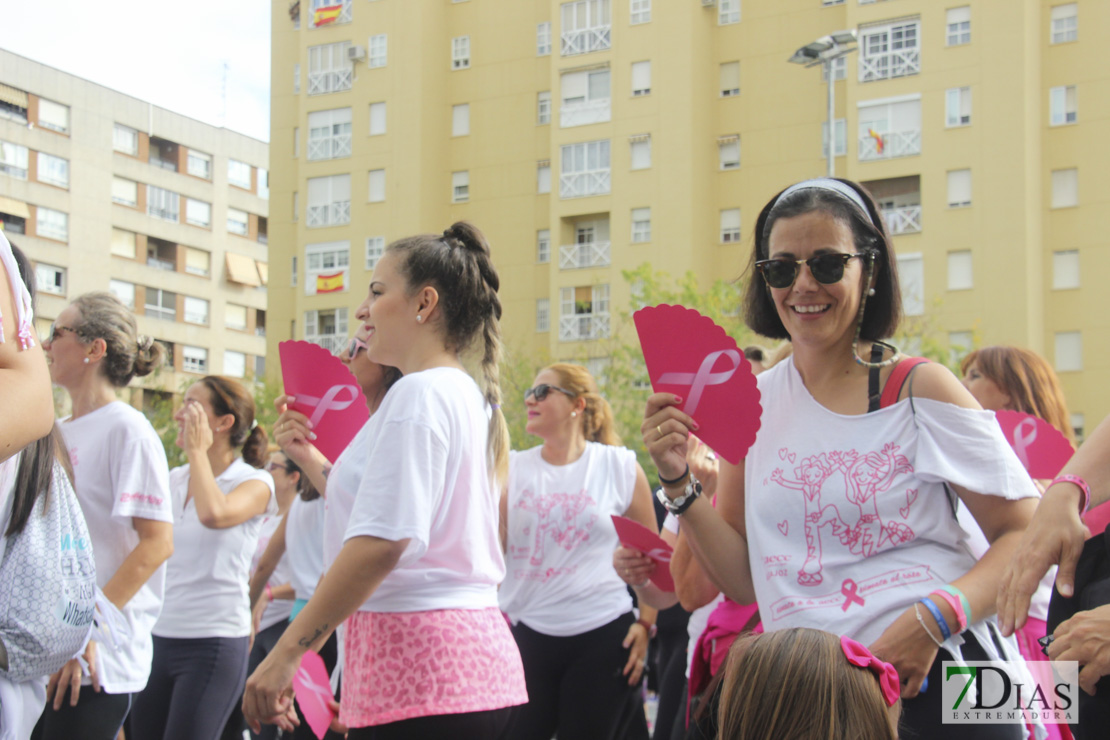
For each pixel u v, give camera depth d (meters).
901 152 31.33
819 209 2.83
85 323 4.71
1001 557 2.63
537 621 5.39
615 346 33.28
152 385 38.56
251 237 63.97
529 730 5.31
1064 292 30.73
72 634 3.07
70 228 55.53
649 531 4.53
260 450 6.19
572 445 5.77
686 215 33.47
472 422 3.28
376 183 38.62
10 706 2.96
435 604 3.16
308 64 40.09
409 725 3.06
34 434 2.57
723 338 2.95
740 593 3.10
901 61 31.55
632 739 6.24
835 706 1.92
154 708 5.37
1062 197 31.06
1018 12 30.31
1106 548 2.57
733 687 2.03
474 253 3.62
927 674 2.58
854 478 2.74
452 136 38.75
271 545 6.77
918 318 28.34
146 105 59.19
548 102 37.44
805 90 33.69
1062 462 4.18
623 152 34.50
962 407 2.70
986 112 30.41
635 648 5.38
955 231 30.44
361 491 3.09
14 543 3.00
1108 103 30.73
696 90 34.09
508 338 28.72
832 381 2.88
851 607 2.68
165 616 5.41
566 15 36.09
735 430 2.93
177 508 5.61
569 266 35.16
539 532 5.50
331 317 39.28
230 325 62.44
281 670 2.97
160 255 59.97
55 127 55.53
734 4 34.88
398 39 38.69
